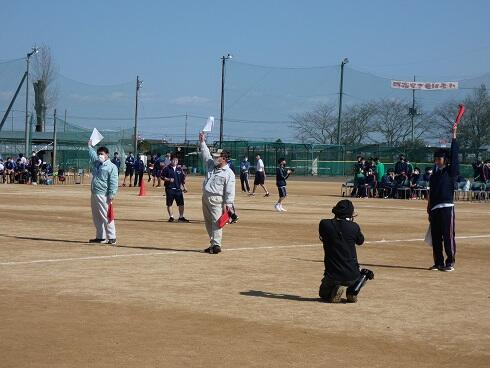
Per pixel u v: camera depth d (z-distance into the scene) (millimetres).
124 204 33156
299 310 10734
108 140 80125
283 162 30891
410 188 43406
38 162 52906
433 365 8117
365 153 78875
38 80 78438
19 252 16375
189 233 21016
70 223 23266
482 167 44188
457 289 12766
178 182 24656
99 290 12008
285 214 28969
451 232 14844
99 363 7930
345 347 8789
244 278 13391
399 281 13453
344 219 11391
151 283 12727
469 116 79625
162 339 8969
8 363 7875
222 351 8484
